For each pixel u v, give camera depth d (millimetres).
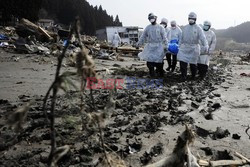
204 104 6918
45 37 22266
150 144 4230
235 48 134000
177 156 2809
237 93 8773
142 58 11570
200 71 11773
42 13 105312
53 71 11320
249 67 21047
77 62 1817
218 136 4691
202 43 10992
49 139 4219
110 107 2279
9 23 52406
